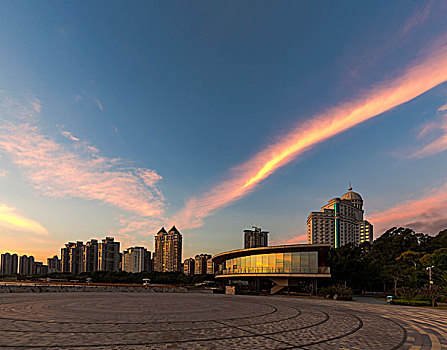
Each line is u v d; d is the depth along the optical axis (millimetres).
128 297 40156
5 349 12039
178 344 13180
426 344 13961
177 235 196875
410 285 52812
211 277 113312
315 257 51719
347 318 22812
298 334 16016
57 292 49469
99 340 13672
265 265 56594
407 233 91062
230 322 19547
